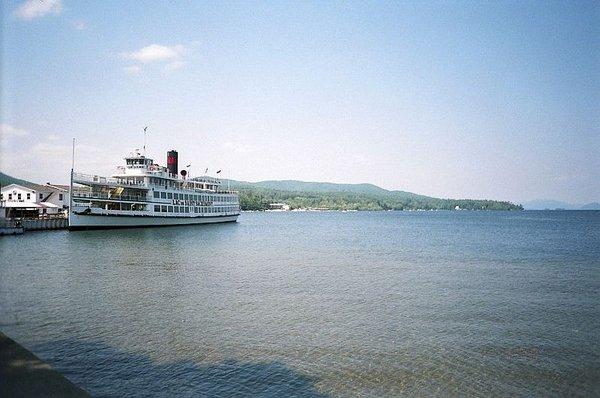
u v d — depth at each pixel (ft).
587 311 101.60
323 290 122.93
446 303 108.58
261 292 119.14
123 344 75.66
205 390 59.00
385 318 94.43
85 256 183.83
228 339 79.20
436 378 63.93
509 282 138.00
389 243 286.46
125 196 318.65
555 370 67.15
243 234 355.77
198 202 405.59
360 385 61.41
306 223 638.12
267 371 65.36
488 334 84.12
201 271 153.07
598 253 223.92
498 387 61.41
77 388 29.43
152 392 58.08
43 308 97.66
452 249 245.65
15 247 212.23
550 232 407.64
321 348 75.25
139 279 134.31
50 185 394.32
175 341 77.66
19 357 31.24
